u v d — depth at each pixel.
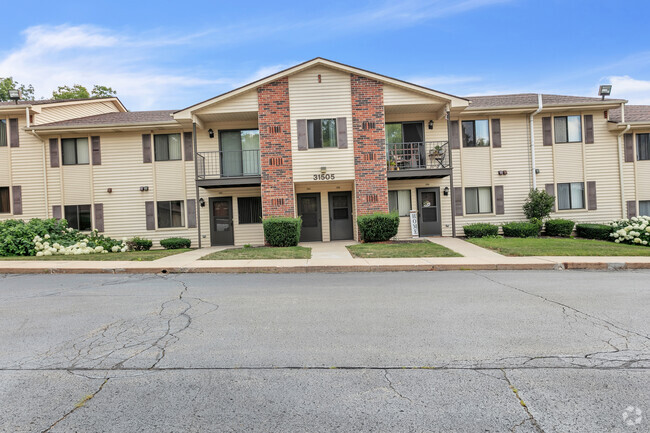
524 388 3.54
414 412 3.15
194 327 5.48
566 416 3.06
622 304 6.59
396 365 4.09
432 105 17.25
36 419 3.08
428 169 17.22
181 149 18.83
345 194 18.59
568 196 18.78
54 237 15.52
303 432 2.87
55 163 18.66
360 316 5.99
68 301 7.20
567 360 4.17
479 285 8.44
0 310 6.55
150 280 9.59
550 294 7.45
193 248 17.38
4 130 18.67
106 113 22.77
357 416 3.09
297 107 16.98
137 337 5.06
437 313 6.10
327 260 12.01
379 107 17.00
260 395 3.46
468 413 3.12
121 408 3.24
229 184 17.30
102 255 13.96
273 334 5.14
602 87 18.34
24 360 4.30
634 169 18.64
